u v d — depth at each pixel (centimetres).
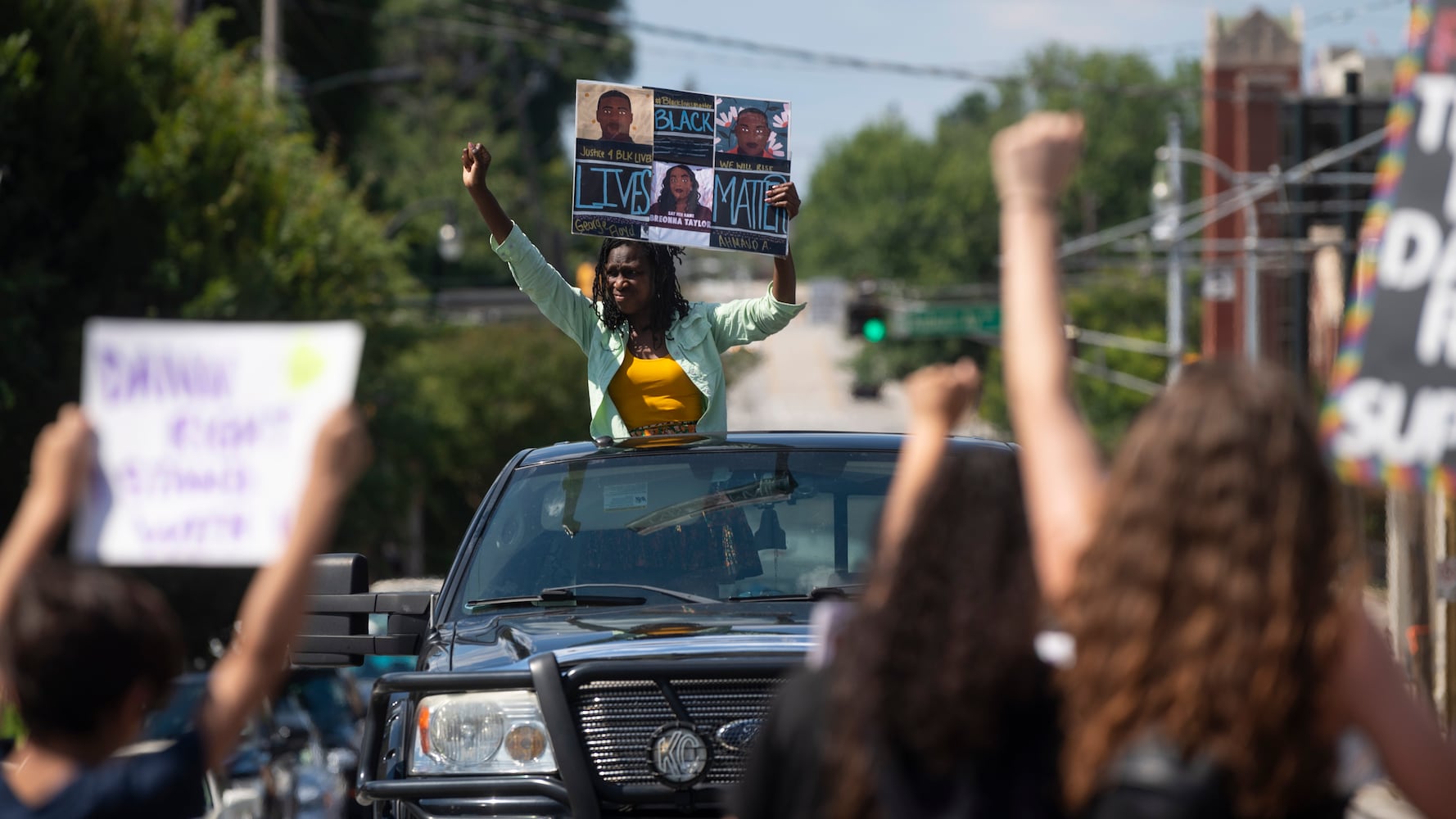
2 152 4938
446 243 10000
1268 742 668
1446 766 691
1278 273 11506
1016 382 765
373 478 6600
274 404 708
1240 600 670
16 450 5000
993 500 746
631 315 1944
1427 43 1218
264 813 2891
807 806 757
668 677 1323
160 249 5347
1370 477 1168
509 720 1353
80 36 5228
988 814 709
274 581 705
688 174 1983
